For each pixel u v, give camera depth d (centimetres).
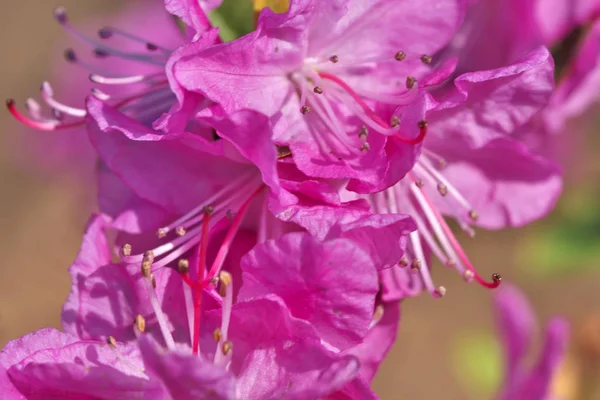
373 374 27
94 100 27
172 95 28
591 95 31
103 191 28
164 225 28
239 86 27
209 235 27
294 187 26
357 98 27
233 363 27
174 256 27
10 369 26
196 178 27
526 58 27
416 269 27
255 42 27
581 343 34
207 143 27
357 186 27
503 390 33
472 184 29
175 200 27
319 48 27
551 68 27
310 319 26
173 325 27
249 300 26
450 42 29
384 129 27
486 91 27
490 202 29
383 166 27
